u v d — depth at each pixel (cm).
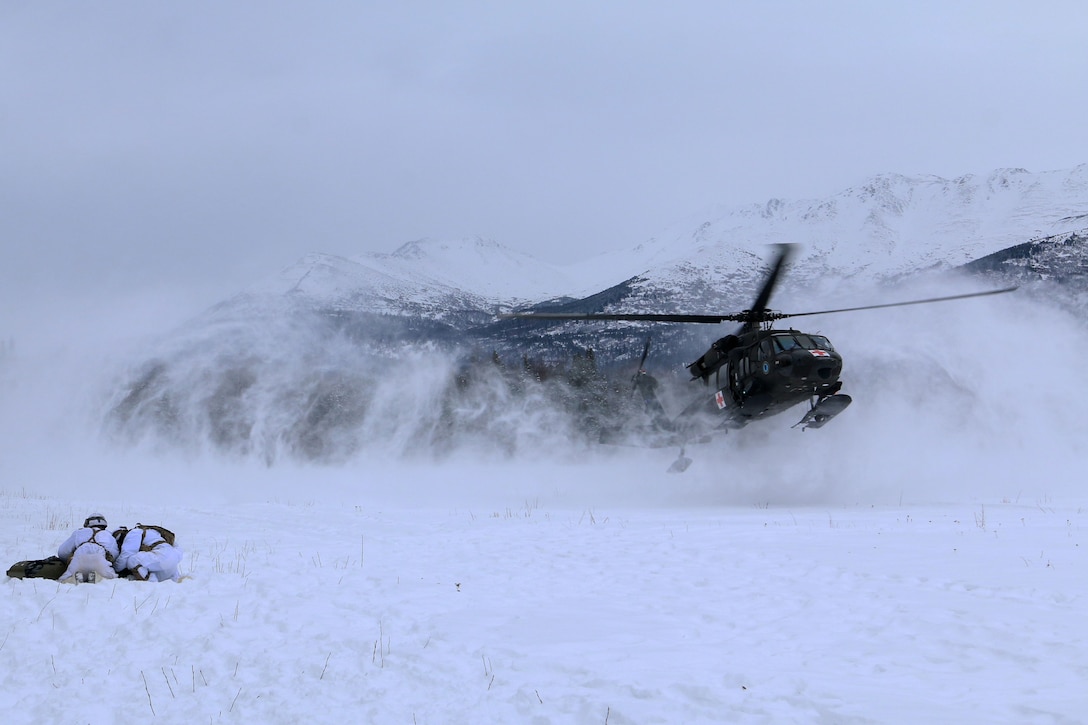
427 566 1223
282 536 1628
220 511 2150
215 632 833
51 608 899
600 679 646
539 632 810
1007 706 563
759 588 988
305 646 777
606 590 1016
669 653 725
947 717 545
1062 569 1021
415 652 740
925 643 729
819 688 613
